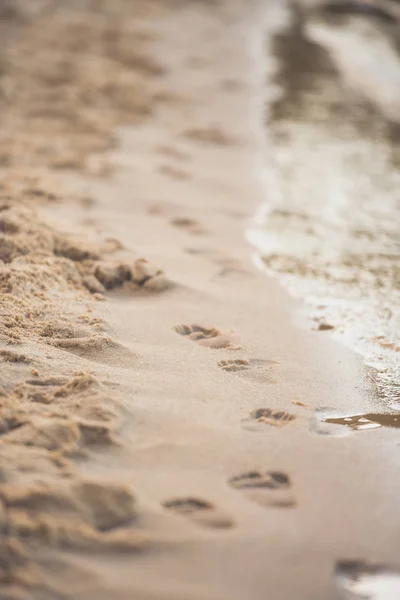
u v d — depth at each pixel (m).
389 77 14.67
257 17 21.06
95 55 15.40
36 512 3.41
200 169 9.53
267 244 7.41
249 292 6.34
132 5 21.91
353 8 21.84
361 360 5.37
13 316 5.20
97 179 8.83
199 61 15.62
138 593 3.11
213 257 6.99
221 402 4.58
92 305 5.66
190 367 4.98
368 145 10.76
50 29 17.61
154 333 5.40
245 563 3.33
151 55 15.91
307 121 11.83
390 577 3.38
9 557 3.18
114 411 4.25
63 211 7.59
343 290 6.52
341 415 4.66
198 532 3.47
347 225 7.99
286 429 4.37
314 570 3.33
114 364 4.90
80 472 3.78
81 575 3.16
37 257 6.12
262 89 13.59
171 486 3.78
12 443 3.87
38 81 12.88
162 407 4.43
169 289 6.18
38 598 3.03
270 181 9.23
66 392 4.41
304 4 22.98
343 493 3.86
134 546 3.34
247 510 3.66
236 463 4.00
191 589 3.16
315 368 5.19
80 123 10.91
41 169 8.91
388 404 4.82
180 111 12.05
